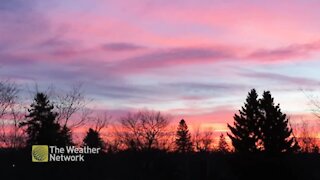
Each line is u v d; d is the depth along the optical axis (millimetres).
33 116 65000
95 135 76375
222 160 77562
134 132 90750
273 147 60781
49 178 61844
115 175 78562
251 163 59844
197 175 77188
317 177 60156
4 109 63938
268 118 62250
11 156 62312
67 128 65500
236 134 65625
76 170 64688
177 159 92438
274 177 58219
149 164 79688
